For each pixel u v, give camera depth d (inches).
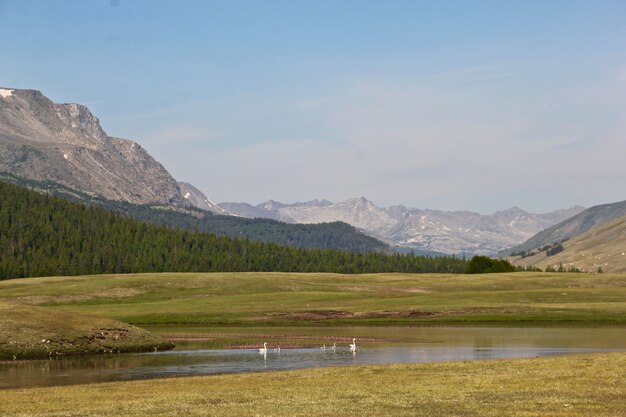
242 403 1366.9
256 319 4128.9
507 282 6609.3
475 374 1706.4
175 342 2962.6
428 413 1234.6
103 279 6530.5
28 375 1977.1
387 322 3919.8
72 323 2723.9
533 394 1403.8
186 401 1400.1
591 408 1248.2
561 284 6471.5
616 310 4025.6
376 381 1626.5
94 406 1357.0
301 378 1710.1
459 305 4574.3
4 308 2815.0
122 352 2583.7
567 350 2413.9
